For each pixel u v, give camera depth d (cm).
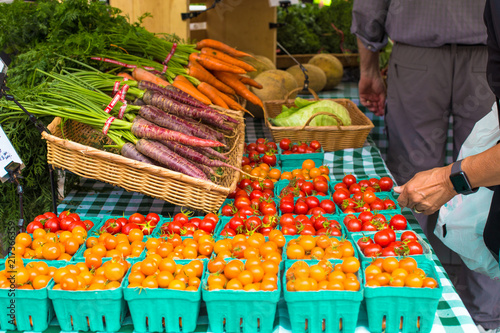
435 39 266
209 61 290
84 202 231
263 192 217
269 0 405
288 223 178
